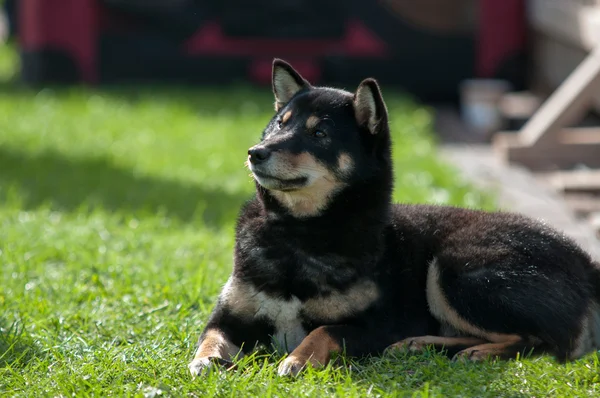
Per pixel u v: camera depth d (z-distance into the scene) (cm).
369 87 754
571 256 784
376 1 2319
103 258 1068
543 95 2228
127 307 881
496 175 1569
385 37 2333
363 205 751
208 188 1522
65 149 1797
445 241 792
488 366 696
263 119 2052
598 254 1120
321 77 2366
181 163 1711
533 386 669
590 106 1617
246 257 750
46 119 2036
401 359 719
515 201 1402
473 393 655
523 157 1625
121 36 2405
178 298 900
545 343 739
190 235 1204
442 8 2323
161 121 2041
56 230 1188
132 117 2066
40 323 821
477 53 2345
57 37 2406
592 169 1559
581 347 765
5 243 1109
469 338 756
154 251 1120
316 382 665
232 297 748
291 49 2373
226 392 645
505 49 2341
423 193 1388
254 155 727
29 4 2406
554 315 738
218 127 1977
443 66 2353
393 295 761
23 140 1844
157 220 1284
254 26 2361
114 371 694
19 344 770
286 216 745
